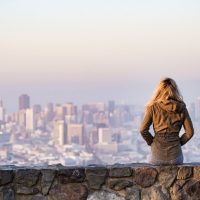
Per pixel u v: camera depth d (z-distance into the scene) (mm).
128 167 7445
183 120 7680
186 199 7465
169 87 7684
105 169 7406
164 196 7445
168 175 7465
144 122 7719
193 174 7488
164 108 7645
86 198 7359
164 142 7648
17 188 7273
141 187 7438
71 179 7344
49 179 7316
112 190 7410
